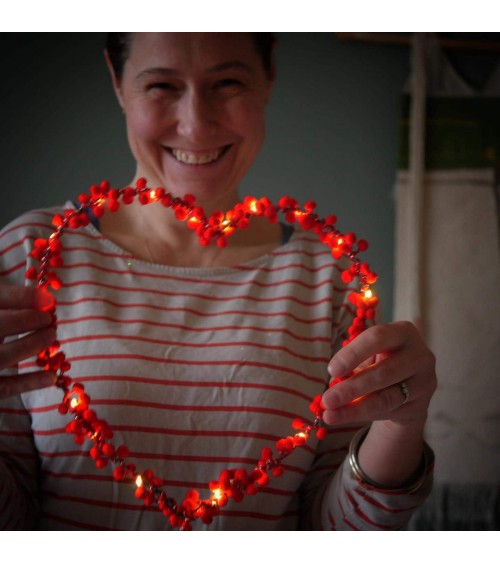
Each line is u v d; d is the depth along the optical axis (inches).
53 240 39.4
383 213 86.0
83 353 42.3
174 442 41.3
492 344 82.5
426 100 84.9
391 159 86.0
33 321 34.0
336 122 85.7
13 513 39.4
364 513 40.8
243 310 45.5
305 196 85.2
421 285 83.0
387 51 86.2
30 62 80.9
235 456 41.5
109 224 48.1
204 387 42.4
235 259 48.1
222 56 42.0
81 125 81.5
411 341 36.5
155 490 39.3
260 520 41.9
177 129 43.6
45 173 81.0
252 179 84.9
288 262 48.3
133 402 41.2
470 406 82.1
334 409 35.5
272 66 47.9
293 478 43.2
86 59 81.5
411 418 38.2
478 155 84.6
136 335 43.0
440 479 81.6
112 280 45.4
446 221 83.9
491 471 81.4
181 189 45.1
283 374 43.4
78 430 38.3
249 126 44.4
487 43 85.0
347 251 42.1
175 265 47.7
